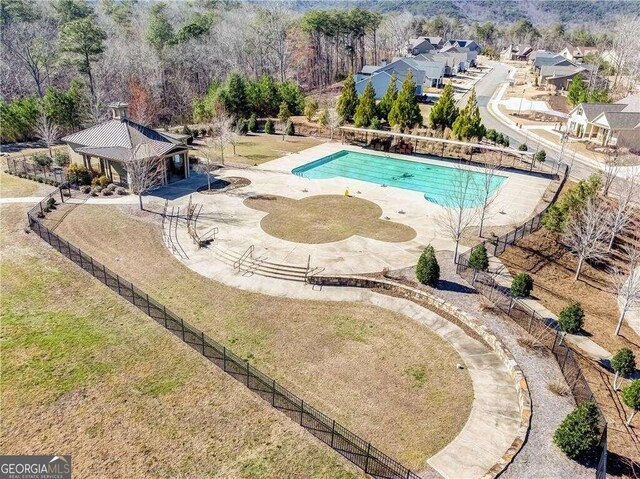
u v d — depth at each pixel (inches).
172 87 2842.0
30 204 1310.3
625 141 2047.2
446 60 4163.4
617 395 690.2
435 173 1756.9
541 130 2395.4
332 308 880.9
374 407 652.7
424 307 887.7
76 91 2037.4
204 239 1125.1
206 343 734.5
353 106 2246.6
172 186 1491.1
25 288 901.2
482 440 601.0
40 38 2539.4
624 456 572.1
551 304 932.6
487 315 840.3
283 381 695.1
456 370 725.9
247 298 906.1
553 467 543.5
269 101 2465.6
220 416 621.0
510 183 1605.6
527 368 709.3
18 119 1925.4
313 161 1817.2
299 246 1103.0
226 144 1984.5
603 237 1112.2
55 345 747.4
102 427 599.2
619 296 916.0
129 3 4397.1
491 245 1135.0
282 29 3649.1
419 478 518.9
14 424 599.5
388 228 1222.9
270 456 563.2
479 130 1942.7
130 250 1074.1
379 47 5078.7
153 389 664.4
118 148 1419.8
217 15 4047.7
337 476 539.8
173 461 553.6
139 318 826.2
